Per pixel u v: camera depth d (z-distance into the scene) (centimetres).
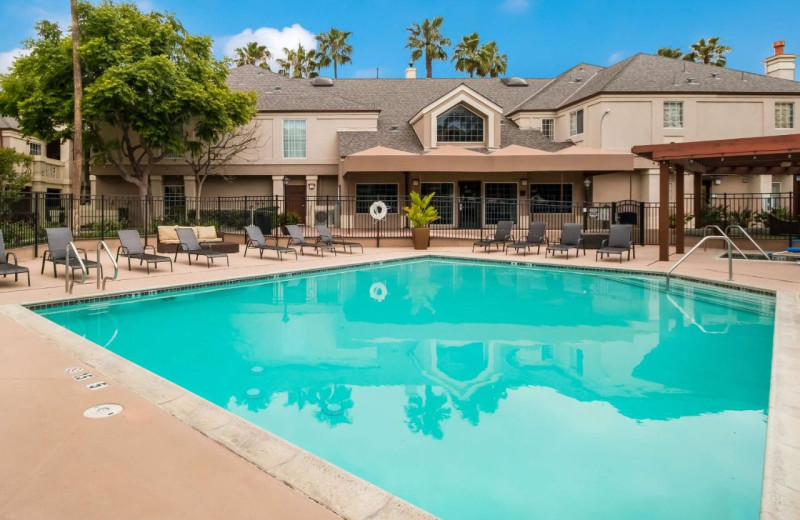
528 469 356
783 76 3078
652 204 2639
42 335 609
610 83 2689
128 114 2417
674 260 1569
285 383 536
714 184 2711
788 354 536
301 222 2927
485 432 417
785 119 2677
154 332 752
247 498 270
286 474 296
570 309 928
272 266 1416
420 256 1783
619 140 2664
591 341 707
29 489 273
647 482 339
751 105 2662
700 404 478
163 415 377
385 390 517
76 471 294
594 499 319
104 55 2252
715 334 741
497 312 902
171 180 3005
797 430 355
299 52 5556
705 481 339
